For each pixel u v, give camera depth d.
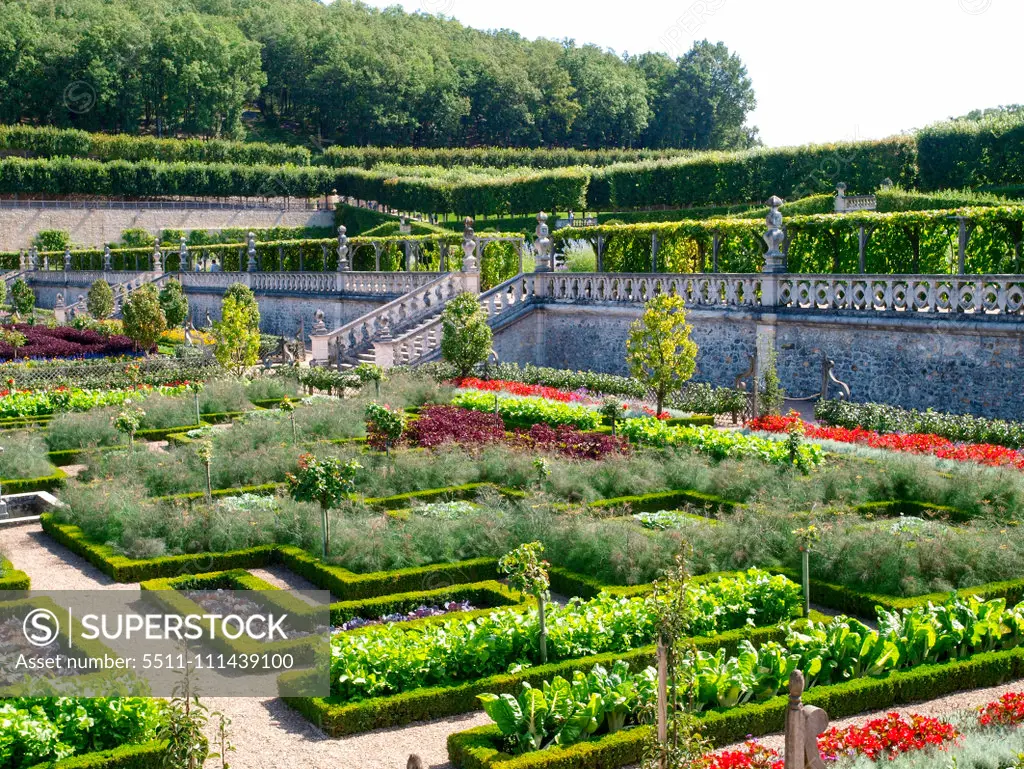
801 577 11.80
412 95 113.19
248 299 35.41
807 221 26.05
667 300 21.09
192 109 100.75
